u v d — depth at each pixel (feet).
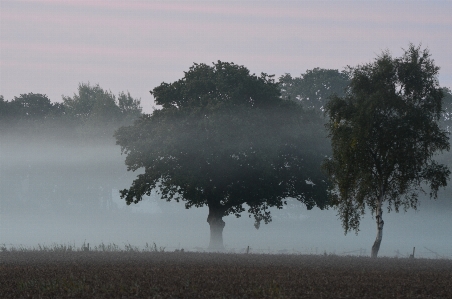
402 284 139.13
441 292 127.44
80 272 162.50
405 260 234.38
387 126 248.93
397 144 249.34
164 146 317.22
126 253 260.62
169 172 320.09
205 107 327.67
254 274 159.94
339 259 233.76
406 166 245.86
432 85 254.27
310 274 161.79
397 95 253.85
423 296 121.70
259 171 326.85
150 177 320.50
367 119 245.65
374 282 143.13
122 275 153.79
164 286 131.95
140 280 142.92
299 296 119.96
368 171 250.16
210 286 132.46
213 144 318.45
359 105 251.39
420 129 248.52
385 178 254.27
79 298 118.01
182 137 317.01
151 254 254.06
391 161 248.73
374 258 247.70
